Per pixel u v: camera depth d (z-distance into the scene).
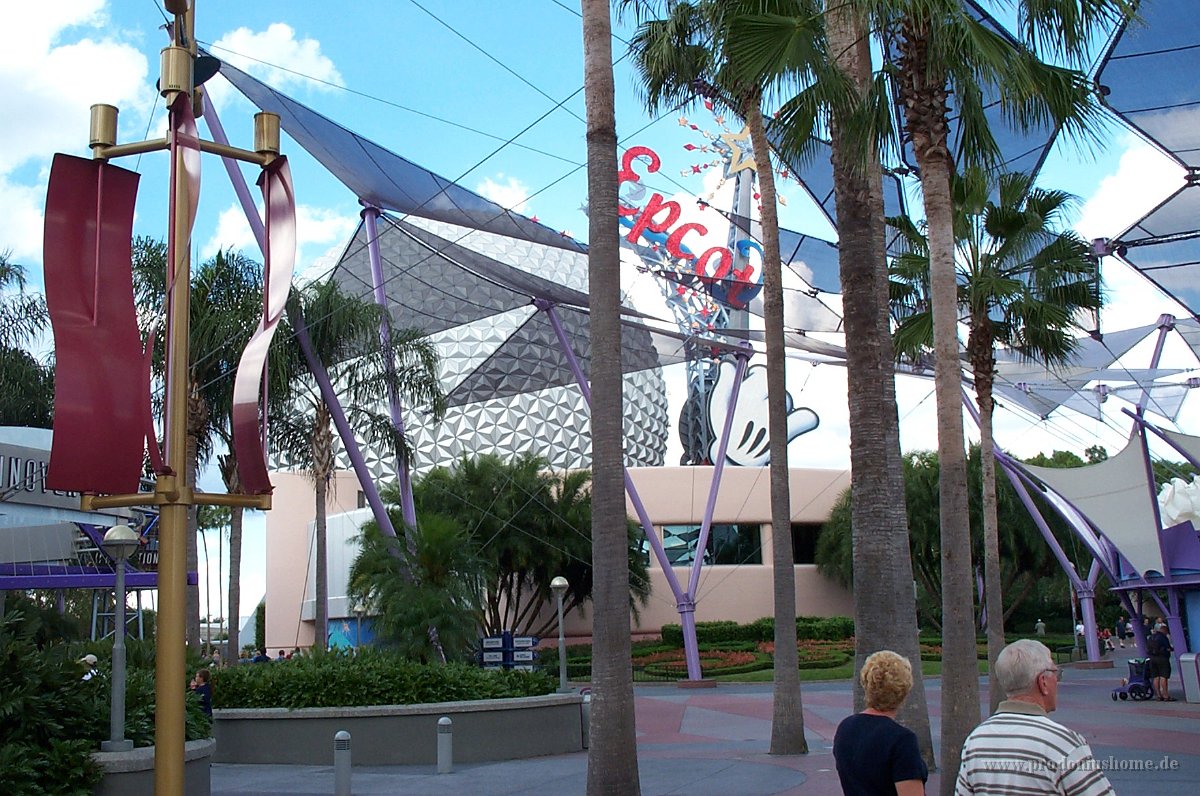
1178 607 27.86
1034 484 41.91
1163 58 22.86
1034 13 11.57
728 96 17.11
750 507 54.91
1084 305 20.06
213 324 24.94
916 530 51.31
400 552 28.52
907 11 11.35
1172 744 16.64
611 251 10.67
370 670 18.77
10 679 10.62
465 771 16.36
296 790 14.56
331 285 27.22
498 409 58.62
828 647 46.91
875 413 12.35
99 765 10.29
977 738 4.48
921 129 12.27
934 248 12.29
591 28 11.02
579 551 47.12
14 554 21.73
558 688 22.70
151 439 7.39
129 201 7.89
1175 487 30.12
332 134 25.03
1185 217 28.23
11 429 24.41
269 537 58.03
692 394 61.66
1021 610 65.69
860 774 5.04
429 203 27.66
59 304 7.55
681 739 20.95
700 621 52.84
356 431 29.41
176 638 7.48
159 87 7.94
